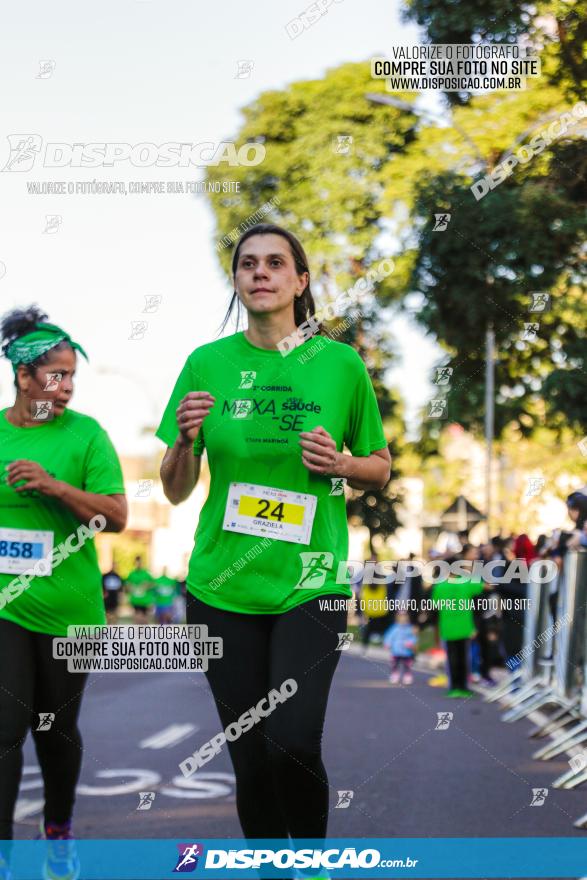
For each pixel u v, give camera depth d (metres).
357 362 4.65
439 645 19.56
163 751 8.40
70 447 5.17
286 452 4.48
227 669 4.40
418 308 16.38
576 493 10.85
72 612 5.05
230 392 4.56
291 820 4.29
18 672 4.87
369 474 4.55
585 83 14.40
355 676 16.97
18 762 4.76
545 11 13.36
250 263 4.57
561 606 9.90
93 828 5.77
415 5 12.87
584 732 9.14
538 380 16.48
